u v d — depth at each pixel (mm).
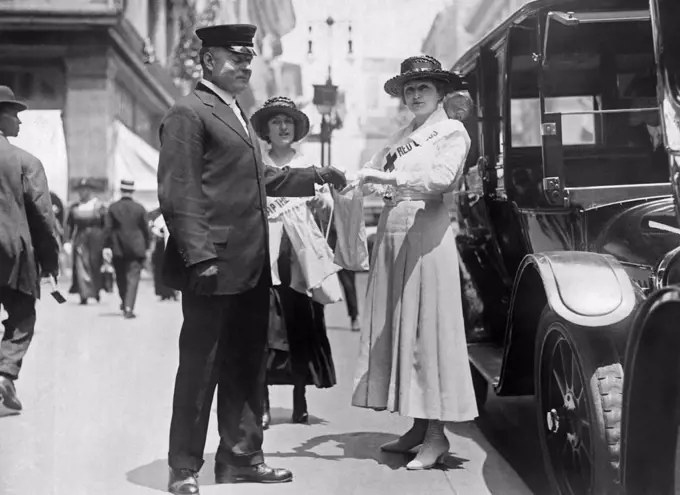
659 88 2594
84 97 20078
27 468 4125
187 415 3729
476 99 5562
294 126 5195
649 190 3982
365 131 12609
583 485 3287
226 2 21156
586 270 3154
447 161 4141
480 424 5199
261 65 12891
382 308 4297
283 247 5074
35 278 5598
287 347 5137
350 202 4434
